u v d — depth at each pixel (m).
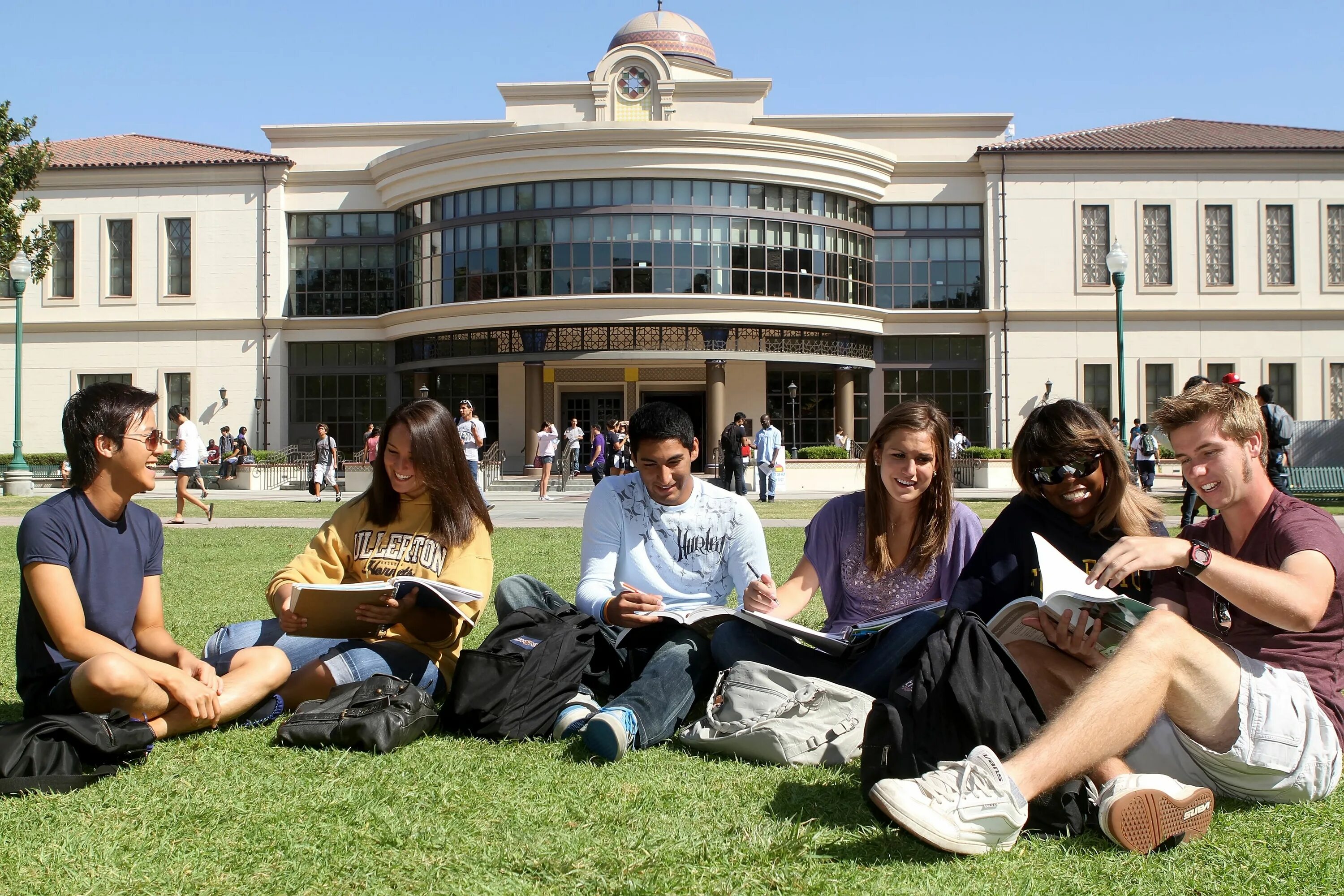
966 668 2.80
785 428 32.31
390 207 32.03
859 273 31.67
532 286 28.92
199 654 5.01
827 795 3.02
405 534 4.13
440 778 3.12
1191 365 31.53
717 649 3.80
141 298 32.50
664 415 4.11
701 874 2.40
